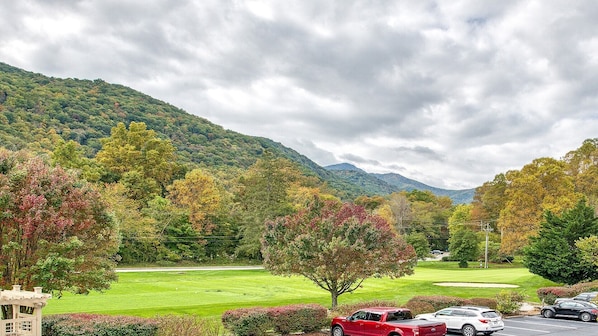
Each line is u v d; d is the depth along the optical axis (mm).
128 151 97562
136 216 79062
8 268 20625
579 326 29391
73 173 22422
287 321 23531
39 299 16562
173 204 89750
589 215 48969
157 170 101000
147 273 63875
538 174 74562
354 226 26938
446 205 146000
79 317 19375
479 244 93625
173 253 84188
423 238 99500
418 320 21203
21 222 19547
